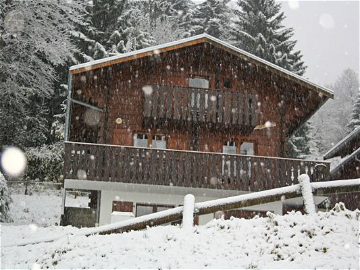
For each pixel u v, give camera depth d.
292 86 18.23
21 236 9.71
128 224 8.28
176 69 18.50
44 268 7.25
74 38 29.20
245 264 6.33
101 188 14.88
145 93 16.42
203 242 7.34
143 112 16.38
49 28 21.61
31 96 25.92
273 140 18.70
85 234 8.44
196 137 17.22
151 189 14.97
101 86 17.80
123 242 7.74
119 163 14.81
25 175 25.09
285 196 8.54
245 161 15.27
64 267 7.09
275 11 38.78
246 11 39.00
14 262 7.75
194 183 14.91
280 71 17.03
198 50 18.16
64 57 22.78
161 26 41.25
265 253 6.75
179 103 16.50
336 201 19.31
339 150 19.48
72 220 14.93
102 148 14.87
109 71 16.58
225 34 43.19
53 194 24.73
